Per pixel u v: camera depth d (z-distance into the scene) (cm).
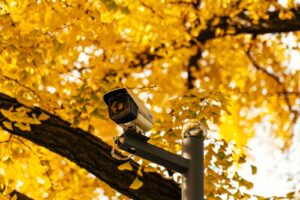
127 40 721
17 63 477
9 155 519
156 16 705
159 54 733
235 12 732
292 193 492
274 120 831
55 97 524
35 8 498
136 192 460
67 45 531
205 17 754
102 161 459
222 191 503
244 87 829
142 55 742
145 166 460
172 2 722
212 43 813
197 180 325
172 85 785
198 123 335
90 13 507
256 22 750
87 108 490
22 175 562
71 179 587
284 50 842
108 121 550
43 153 548
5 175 551
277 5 751
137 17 695
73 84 572
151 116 327
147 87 554
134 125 310
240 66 838
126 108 303
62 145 461
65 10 504
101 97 482
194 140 332
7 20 468
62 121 468
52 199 555
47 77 501
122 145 311
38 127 462
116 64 617
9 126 457
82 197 575
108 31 520
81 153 459
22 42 471
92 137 466
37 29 475
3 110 444
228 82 834
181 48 754
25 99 462
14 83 497
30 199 524
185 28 759
